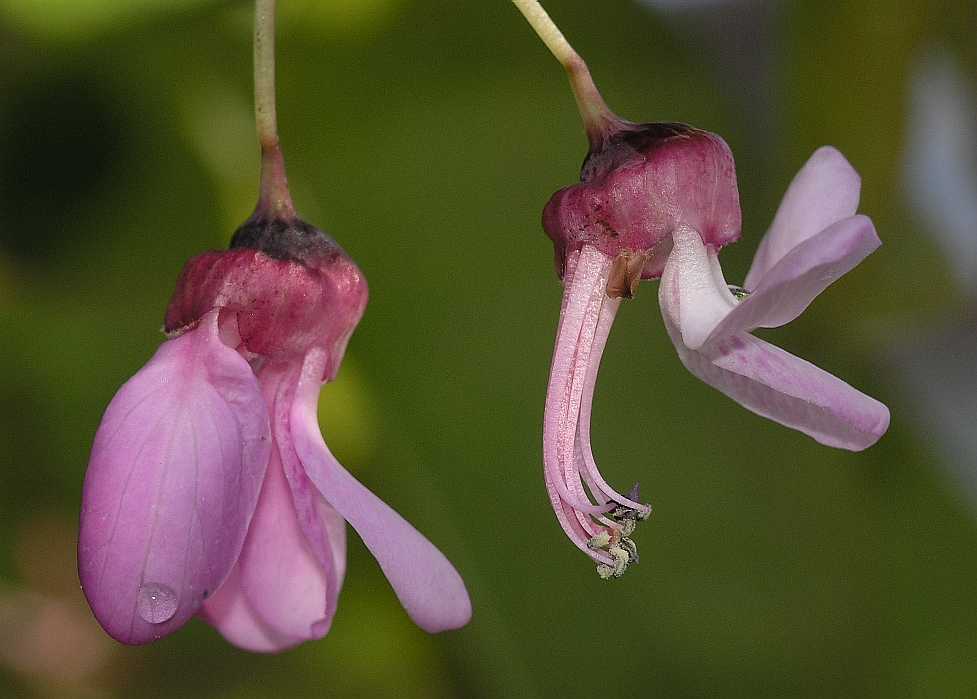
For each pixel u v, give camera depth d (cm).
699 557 18
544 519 18
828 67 19
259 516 16
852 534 19
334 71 19
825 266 15
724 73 19
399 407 18
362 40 19
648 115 19
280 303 16
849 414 16
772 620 18
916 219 19
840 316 19
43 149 19
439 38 19
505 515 18
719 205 16
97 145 19
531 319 19
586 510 16
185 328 16
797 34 19
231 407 16
